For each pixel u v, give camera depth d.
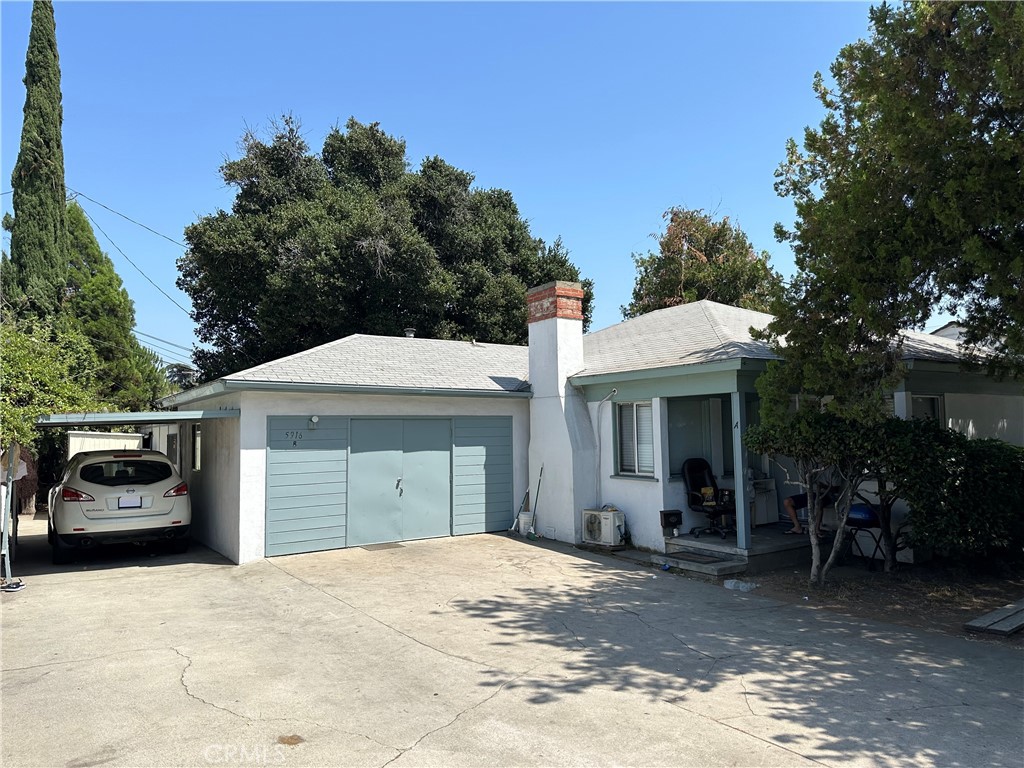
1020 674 5.66
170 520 10.82
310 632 6.75
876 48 8.32
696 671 5.69
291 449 10.79
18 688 5.22
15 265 24.00
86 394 13.59
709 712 4.80
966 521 8.55
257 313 22.23
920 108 7.39
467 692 5.16
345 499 11.29
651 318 14.59
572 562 10.41
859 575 9.73
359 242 20.95
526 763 4.01
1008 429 13.80
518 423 13.43
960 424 12.53
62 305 24.31
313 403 11.04
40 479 19.48
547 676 5.53
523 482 13.38
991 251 6.76
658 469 11.14
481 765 3.98
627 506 11.77
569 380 12.64
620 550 11.38
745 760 4.05
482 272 24.23
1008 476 9.02
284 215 21.89
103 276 25.77
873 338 8.20
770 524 12.20
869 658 6.07
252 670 5.64
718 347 10.84
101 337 24.70
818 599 8.42
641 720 4.65
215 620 7.20
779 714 4.76
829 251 8.02
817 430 8.50
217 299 24.38
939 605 8.17
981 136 7.30
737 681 5.45
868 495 10.81
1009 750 4.20
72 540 10.10
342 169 26.17
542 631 6.82
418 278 22.00
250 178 24.39
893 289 7.68
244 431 10.39
